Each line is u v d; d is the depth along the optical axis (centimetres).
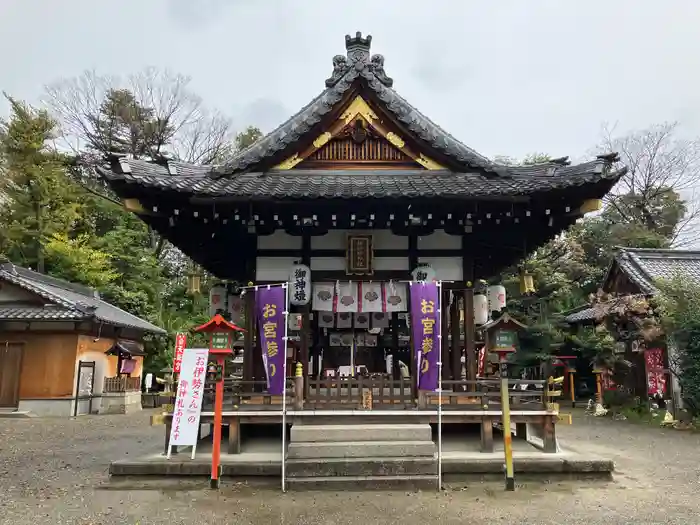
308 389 974
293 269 1059
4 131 3102
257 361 1095
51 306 2355
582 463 909
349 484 838
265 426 1119
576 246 3503
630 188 4078
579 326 3103
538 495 817
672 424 1869
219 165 1109
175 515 716
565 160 1088
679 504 782
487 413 951
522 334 2747
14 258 3105
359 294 1070
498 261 1326
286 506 752
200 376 936
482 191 964
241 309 1196
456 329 1228
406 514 715
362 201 965
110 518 707
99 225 3788
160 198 967
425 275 1064
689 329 1858
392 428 904
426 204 982
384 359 1467
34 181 3031
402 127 1112
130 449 1350
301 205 985
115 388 2572
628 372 2495
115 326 2642
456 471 891
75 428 1862
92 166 3647
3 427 1872
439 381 898
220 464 882
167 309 3762
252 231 1037
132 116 3747
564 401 2989
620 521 693
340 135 1134
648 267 2520
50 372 2325
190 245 1209
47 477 979
